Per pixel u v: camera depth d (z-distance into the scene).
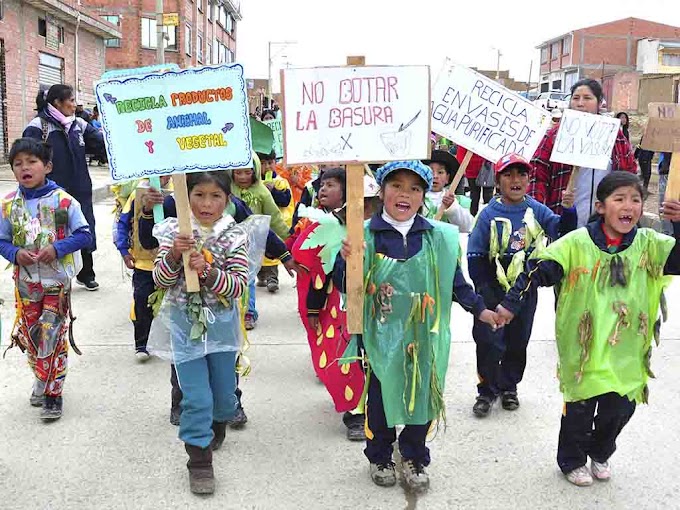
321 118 3.37
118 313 6.61
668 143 4.02
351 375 4.00
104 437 4.03
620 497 3.47
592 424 3.59
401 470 3.71
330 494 3.46
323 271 3.89
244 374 4.00
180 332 3.46
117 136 3.31
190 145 3.33
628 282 3.40
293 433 4.14
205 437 3.43
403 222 3.42
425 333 3.38
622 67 74.00
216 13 61.16
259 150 6.95
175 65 3.51
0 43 20.69
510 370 4.50
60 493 3.42
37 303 4.23
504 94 4.81
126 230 5.12
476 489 3.52
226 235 3.54
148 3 43.69
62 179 7.07
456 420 4.34
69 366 5.16
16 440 3.97
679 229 3.43
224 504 3.36
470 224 5.32
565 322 3.47
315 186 6.25
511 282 4.24
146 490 3.47
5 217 4.18
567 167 5.26
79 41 27.78
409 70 3.34
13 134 21.62
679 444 4.04
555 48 78.75
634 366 3.44
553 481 3.61
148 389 4.76
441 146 15.51
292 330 6.21
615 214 3.33
